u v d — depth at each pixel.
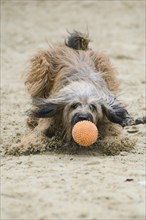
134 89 26.31
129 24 41.53
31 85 18.20
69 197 12.84
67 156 16.42
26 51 34.97
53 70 18.05
